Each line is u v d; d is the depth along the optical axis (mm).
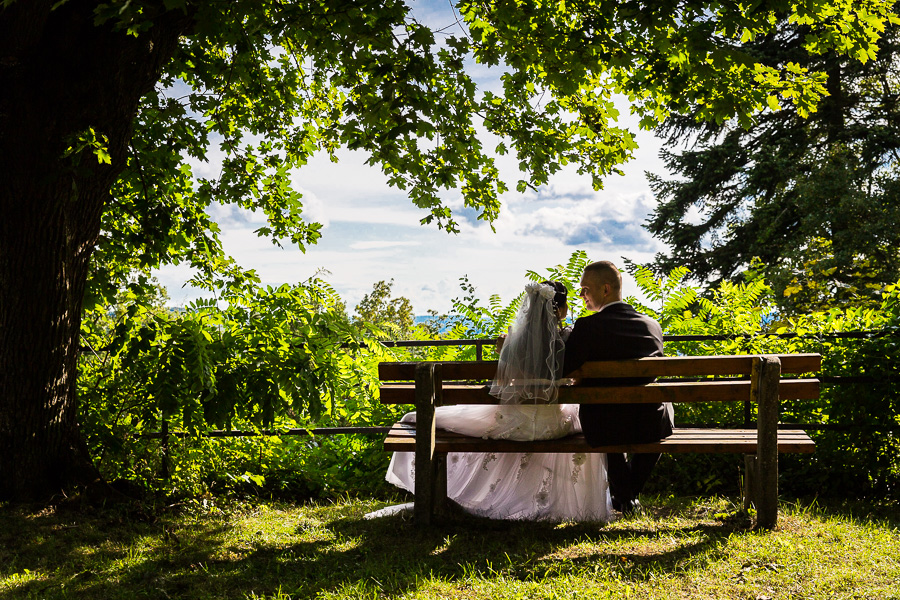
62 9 4152
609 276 4102
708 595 2893
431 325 7105
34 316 4305
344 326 4898
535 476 4207
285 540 3902
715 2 4512
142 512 4332
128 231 5766
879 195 19266
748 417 5031
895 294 5512
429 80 4625
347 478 5652
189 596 3088
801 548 3367
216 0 4035
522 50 5305
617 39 4891
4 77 4102
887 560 3230
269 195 7074
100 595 3102
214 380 4473
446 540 3691
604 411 3779
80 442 4613
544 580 3051
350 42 4387
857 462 4859
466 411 4117
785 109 22828
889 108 21297
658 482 5078
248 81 6082
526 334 3740
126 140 4582
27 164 4160
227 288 6035
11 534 3805
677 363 3670
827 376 4992
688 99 5145
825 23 5316
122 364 4668
